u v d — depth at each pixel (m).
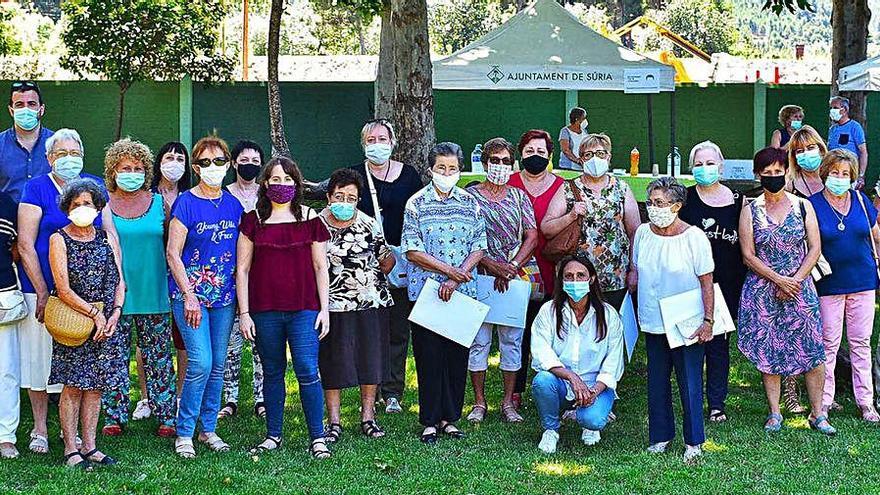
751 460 6.17
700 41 47.00
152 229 6.39
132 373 8.36
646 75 12.11
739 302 6.93
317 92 18.59
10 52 23.16
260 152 6.96
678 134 18.56
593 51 12.14
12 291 6.05
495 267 6.88
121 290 6.03
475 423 7.02
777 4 14.29
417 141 10.78
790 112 12.24
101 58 17.00
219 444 6.38
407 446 6.47
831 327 6.96
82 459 6.01
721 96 18.44
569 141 14.04
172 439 6.58
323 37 41.50
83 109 18.20
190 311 6.11
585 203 6.93
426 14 10.80
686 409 6.24
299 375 6.26
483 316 6.50
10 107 6.93
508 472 5.97
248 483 5.74
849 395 7.53
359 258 6.54
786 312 6.69
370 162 7.08
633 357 8.75
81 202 5.78
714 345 7.03
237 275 6.21
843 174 6.84
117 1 16.86
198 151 6.17
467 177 10.75
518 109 18.59
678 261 6.22
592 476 5.91
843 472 5.95
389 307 6.92
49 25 25.61
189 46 17.52
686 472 5.95
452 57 12.11
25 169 6.94
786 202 6.76
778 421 6.83
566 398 6.43
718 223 6.89
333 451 6.35
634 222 7.04
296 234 6.21
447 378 6.63
